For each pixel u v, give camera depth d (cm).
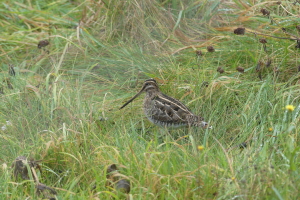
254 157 920
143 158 943
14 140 1080
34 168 951
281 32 1334
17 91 1255
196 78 1256
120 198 882
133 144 994
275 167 864
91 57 1434
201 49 1378
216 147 1031
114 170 916
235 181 830
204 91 1207
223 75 1273
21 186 922
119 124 1157
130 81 1319
